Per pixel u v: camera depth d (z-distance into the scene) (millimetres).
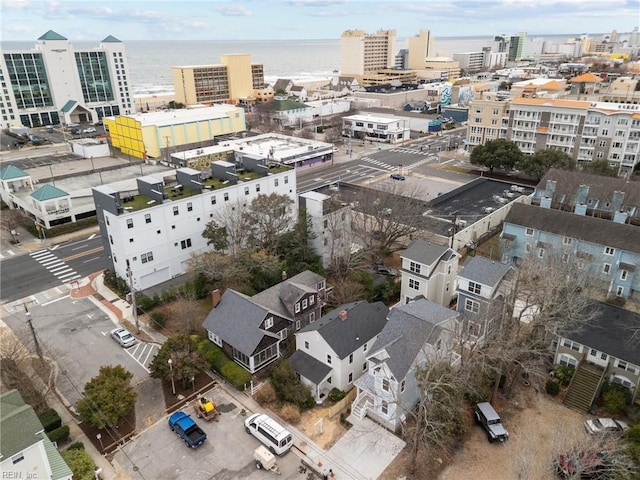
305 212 63500
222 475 35250
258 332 45188
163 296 57469
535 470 34812
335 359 42469
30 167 115062
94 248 74312
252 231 61875
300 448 37719
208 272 54938
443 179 109688
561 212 63562
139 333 52250
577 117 106125
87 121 180750
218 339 48312
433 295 56000
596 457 33219
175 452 37219
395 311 42750
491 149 106500
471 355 38594
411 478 34812
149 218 59719
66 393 43469
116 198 56656
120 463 36156
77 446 36344
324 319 46688
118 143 136875
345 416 40875
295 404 41500
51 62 170125
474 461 36312
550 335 45125
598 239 58750
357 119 157500
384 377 38250
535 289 45312
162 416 40906
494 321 43906
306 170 120312
